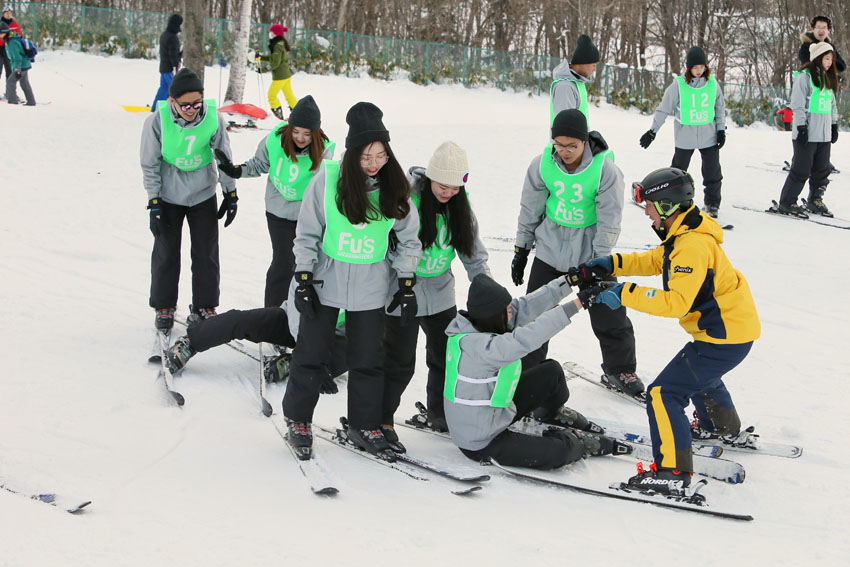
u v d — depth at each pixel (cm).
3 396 459
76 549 302
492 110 2638
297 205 585
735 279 406
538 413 463
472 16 3919
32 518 320
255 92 2280
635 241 938
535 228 538
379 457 426
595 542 346
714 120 995
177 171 571
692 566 329
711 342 403
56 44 2553
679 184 400
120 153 1192
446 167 420
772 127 3212
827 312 723
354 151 394
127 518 334
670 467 403
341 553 320
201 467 398
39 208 930
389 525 350
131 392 483
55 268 739
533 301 441
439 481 406
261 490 377
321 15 3906
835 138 1041
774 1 4119
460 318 430
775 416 509
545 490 405
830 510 390
